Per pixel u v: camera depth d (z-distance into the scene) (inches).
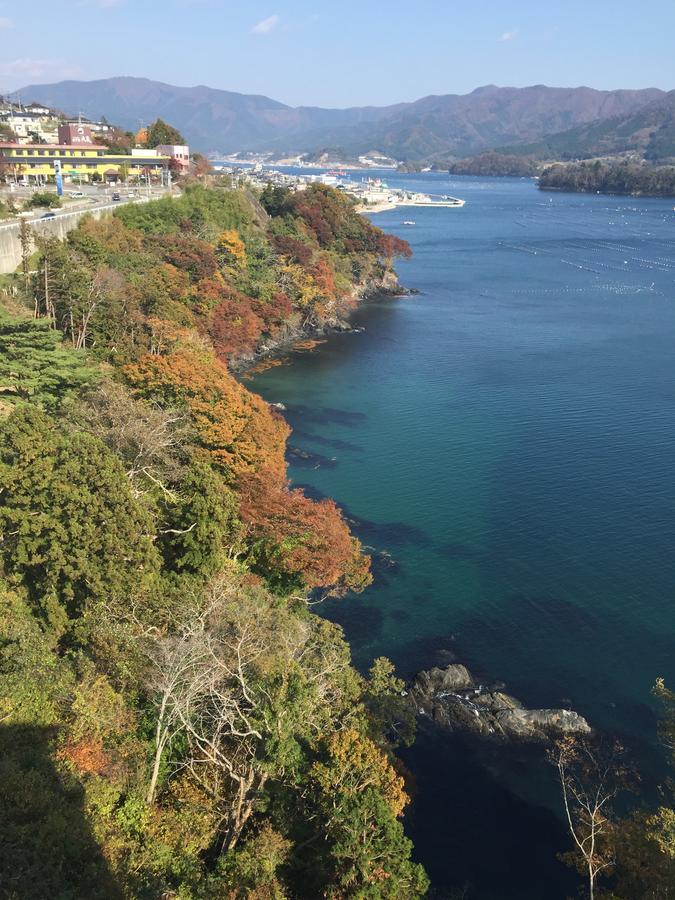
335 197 7440.9
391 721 1740.9
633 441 3467.0
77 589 1493.6
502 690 1940.2
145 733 1269.7
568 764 1718.8
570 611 2253.9
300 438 3511.3
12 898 802.8
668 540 2620.6
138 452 2129.7
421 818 1577.3
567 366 4675.2
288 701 1222.3
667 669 2020.2
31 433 1566.2
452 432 3604.8
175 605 1477.6
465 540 2637.8
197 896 993.5
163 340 3233.3
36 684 1189.7
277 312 4886.8
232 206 6279.5
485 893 1417.3
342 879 997.8
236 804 1159.0
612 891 1347.2
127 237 4534.9
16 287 3132.4
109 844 991.6
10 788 967.0
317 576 1989.4
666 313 6171.3
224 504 1884.8
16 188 5895.7
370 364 4741.6
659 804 1599.4
